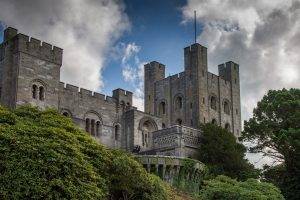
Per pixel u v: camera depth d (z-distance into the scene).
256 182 49.59
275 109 65.88
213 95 90.56
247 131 67.88
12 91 64.12
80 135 33.16
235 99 96.25
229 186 44.62
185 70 90.50
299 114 62.56
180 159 53.94
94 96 75.69
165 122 91.75
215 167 63.66
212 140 69.06
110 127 76.81
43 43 67.69
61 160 27.05
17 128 27.53
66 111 70.75
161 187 37.59
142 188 35.56
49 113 33.47
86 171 28.64
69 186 26.83
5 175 24.92
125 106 80.19
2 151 25.69
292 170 61.56
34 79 65.38
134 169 35.72
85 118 73.38
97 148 33.69
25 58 65.00
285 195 60.56
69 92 71.94
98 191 28.58
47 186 25.78
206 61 91.00
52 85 67.38
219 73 99.38
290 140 59.38
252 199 42.84
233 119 94.19
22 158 25.86
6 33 69.94
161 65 98.94
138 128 76.12
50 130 28.91
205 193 44.66
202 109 86.75
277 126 65.44
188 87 89.00
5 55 67.06
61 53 69.69
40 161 26.17
